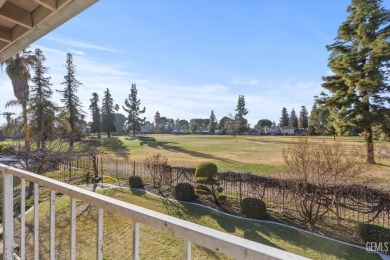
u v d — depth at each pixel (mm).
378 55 13570
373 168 12461
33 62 13859
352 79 14461
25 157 9195
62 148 10852
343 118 14977
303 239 6727
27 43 2480
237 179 10281
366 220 7695
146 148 28969
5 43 2555
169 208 9141
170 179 11828
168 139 40875
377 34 14305
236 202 9391
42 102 11711
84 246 6105
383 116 13727
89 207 8211
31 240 6125
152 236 6484
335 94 15594
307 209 7766
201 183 9586
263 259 583
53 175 12875
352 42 15117
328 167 7934
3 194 1709
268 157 21000
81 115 27047
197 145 31812
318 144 8664
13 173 1668
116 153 23656
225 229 7516
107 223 7289
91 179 12711
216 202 9328
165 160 14531
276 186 9312
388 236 6004
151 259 5621
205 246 689
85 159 15797
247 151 25438
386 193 7746
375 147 13586
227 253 646
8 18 1978
